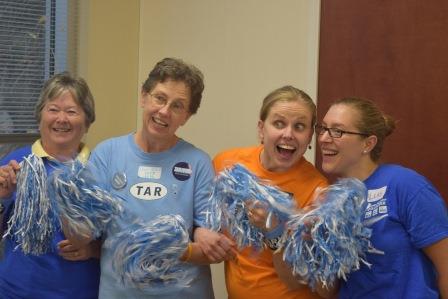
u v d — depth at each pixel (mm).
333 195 1390
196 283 1573
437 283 1454
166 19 3133
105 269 1572
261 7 2609
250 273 1596
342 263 1350
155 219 1470
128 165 1590
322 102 2361
